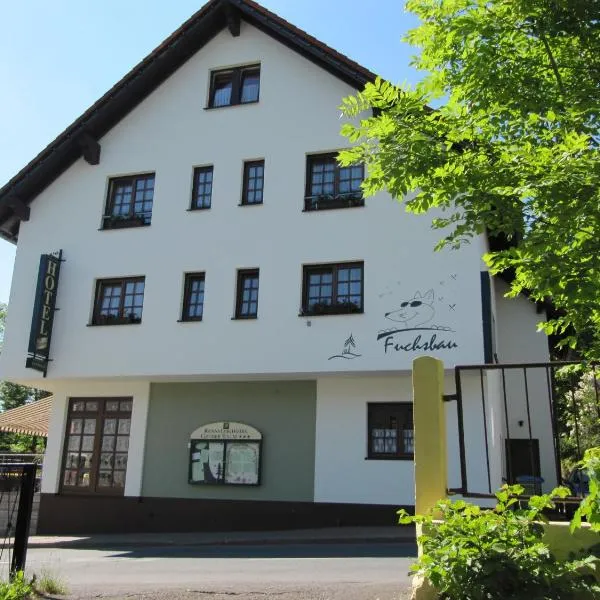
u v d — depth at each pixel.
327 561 10.36
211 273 16.81
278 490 16.20
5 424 22.56
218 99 18.42
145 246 17.59
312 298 16.11
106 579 8.55
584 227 4.59
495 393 16.69
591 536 4.25
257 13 17.42
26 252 18.69
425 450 5.02
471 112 6.05
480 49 5.93
